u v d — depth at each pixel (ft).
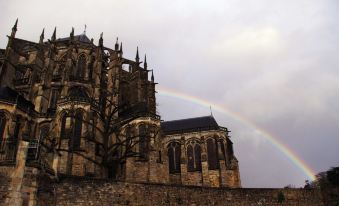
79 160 167.73
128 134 199.62
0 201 93.56
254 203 136.15
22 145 101.76
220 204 131.03
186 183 236.22
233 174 233.55
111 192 112.68
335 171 151.53
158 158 204.54
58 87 222.89
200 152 246.68
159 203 120.26
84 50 259.39
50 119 196.34
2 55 235.20
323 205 146.51
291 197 142.61
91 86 229.45
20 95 196.24
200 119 272.92
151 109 238.07
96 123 190.80
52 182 103.96
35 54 245.86
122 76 270.46
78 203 105.81
